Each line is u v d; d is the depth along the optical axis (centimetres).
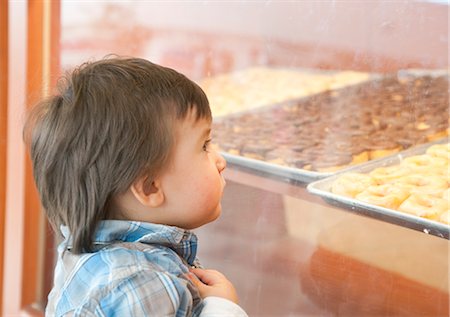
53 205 91
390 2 146
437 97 145
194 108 89
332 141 142
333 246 111
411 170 124
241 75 173
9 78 164
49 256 157
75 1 165
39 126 90
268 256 117
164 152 86
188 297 82
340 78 159
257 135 148
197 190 90
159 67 92
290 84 166
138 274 82
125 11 167
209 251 124
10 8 164
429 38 143
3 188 165
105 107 85
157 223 91
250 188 131
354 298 102
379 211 110
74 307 86
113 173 85
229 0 168
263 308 111
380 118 148
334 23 156
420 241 106
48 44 163
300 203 123
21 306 158
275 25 166
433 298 96
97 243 88
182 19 169
